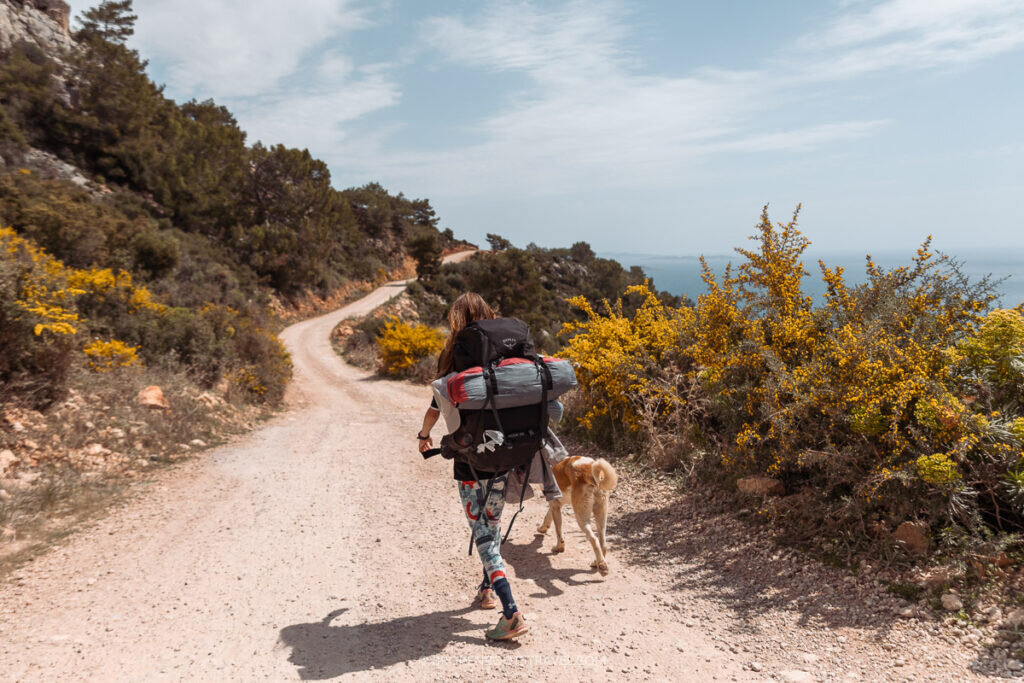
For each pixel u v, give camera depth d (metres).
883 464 4.08
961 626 3.12
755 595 3.74
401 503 6.16
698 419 6.68
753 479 5.01
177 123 63.97
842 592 3.62
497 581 3.26
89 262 20.83
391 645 3.24
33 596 3.98
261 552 4.82
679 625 3.45
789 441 4.67
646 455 6.76
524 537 4.97
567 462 4.46
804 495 4.59
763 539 4.45
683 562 4.33
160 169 57.38
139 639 3.36
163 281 24.39
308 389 22.31
